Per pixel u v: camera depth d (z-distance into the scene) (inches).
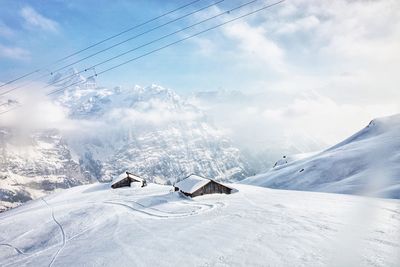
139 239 1294.3
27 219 2357.3
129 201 2800.2
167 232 1354.6
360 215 1334.9
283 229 1154.0
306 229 1123.9
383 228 1075.9
